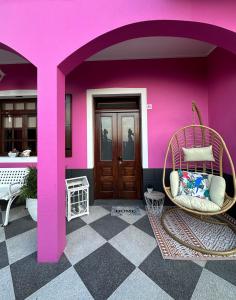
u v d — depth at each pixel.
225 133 2.63
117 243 1.98
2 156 3.23
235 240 2.02
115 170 3.48
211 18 1.56
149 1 1.57
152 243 1.98
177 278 1.49
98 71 3.13
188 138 3.07
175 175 2.54
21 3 1.63
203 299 1.30
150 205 2.96
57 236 1.67
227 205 2.03
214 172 2.83
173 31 1.70
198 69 3.07
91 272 1.55
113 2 1.59
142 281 1.46
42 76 1.62
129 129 3.46
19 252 1.82
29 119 3.33
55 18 1.62
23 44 1.62
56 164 1.63
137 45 2.74
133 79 3.11
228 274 1.53
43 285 1.42
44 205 1.64
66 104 3.12
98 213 2.77
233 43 1.71
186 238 2.05
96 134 3.47
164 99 3.09
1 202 3.22
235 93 2.43
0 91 3.16
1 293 1.35
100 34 1.60
